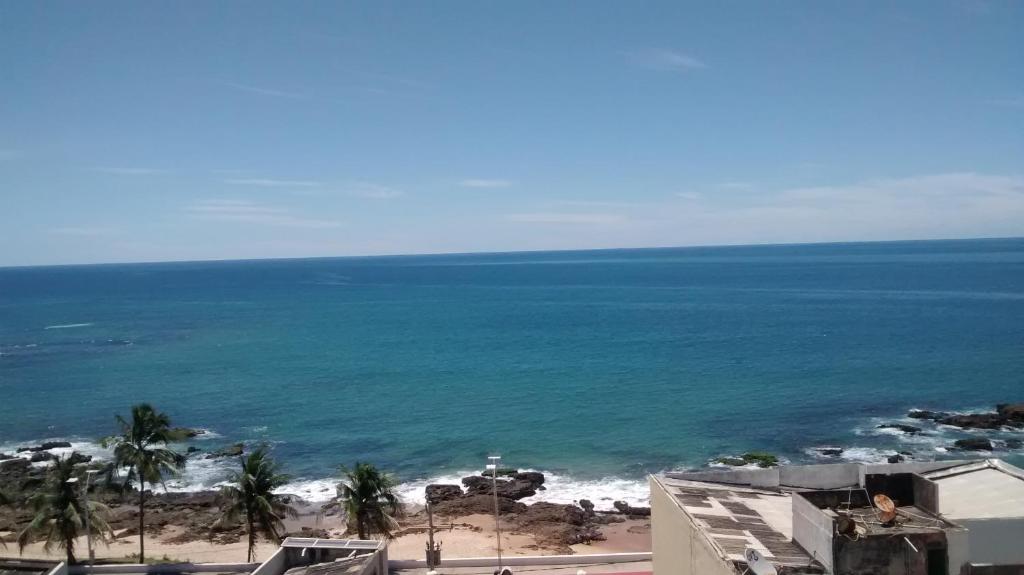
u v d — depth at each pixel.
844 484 37.41
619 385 128.25
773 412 108.69
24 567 38.41
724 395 118.88
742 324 195.50
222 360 160.38
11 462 92.44
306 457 95.69
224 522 57.16
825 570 26.36
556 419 108.62
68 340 192.25
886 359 142.25
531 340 180.62
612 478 85.31
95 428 110.81
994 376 125.75
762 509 33.31
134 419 59.66
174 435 60.72
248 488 56.06
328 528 73.56
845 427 100.88
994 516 29.45
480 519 73.38
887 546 25.80
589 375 137.38
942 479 34.69
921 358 141.88
